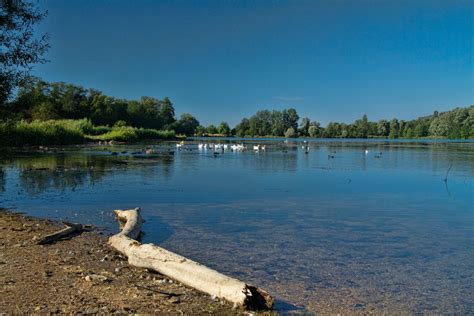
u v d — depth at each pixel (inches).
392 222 571.8
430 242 470.3
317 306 300.2
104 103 5128.0
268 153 2222.0
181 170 1240.8
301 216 607.8
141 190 834.2
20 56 661.9
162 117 6599.4
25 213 597.0
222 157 1849.2
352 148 2952.8
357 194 823.1
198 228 527.5
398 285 342.0
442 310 297.6
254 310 288.4
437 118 6397.6
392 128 7121.1
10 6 638.5
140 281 336.5
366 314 289.4
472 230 526.3
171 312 276.7
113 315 266.2
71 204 674.8
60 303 280.5
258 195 796.6
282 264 390.6
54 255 394.3
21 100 708.7
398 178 1096.2
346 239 479.8
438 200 760.3
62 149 2177.7
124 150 2201.0
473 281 352.5
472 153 2300.7
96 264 374.6
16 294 292.7
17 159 1501.0
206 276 321.4
